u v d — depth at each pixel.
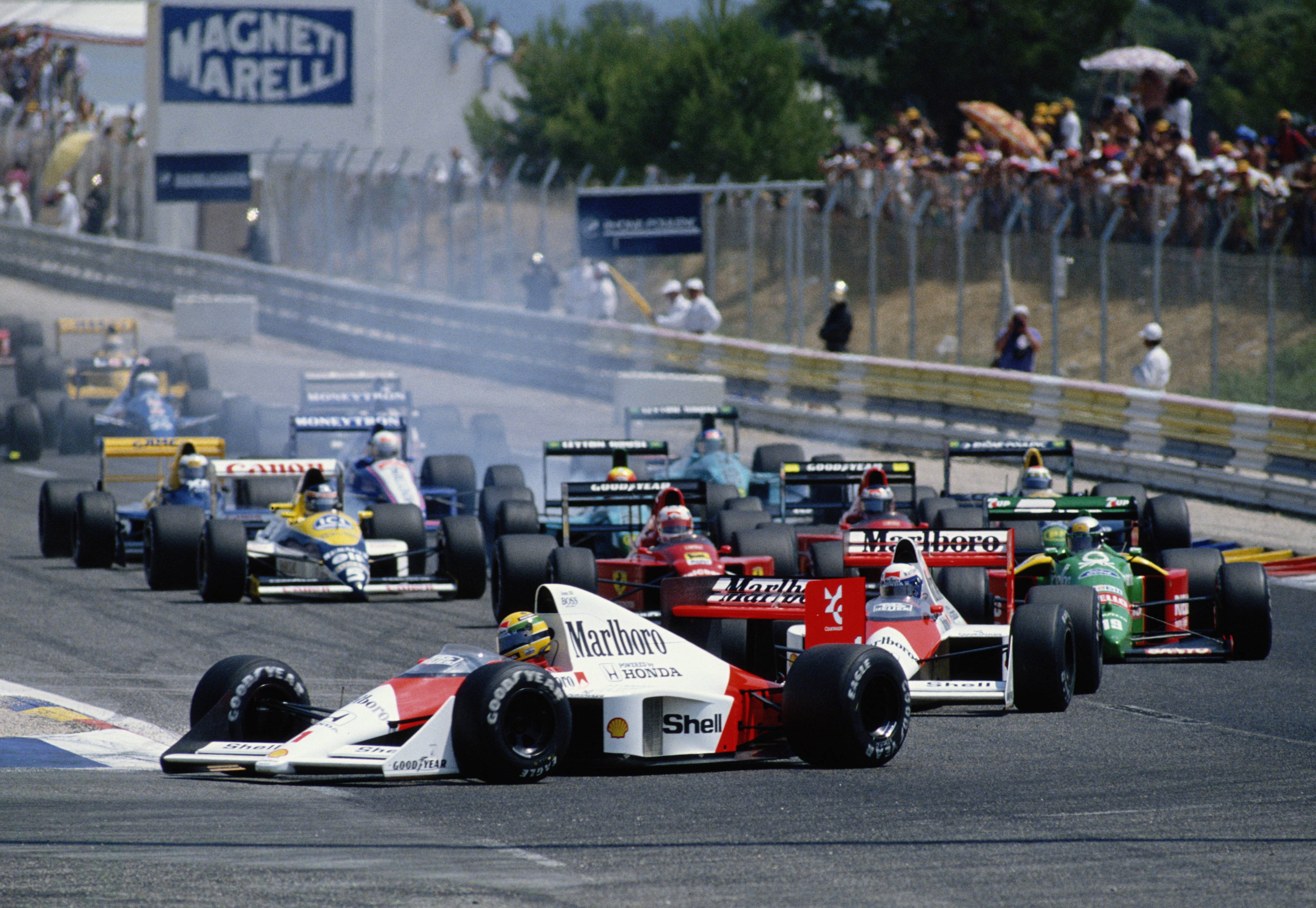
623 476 63.50
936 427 98.00
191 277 164.12
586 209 116.94
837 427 103.00
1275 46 152.00
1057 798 31.23
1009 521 58.56
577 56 173.12
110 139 184.00
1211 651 49.00
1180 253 100.50
